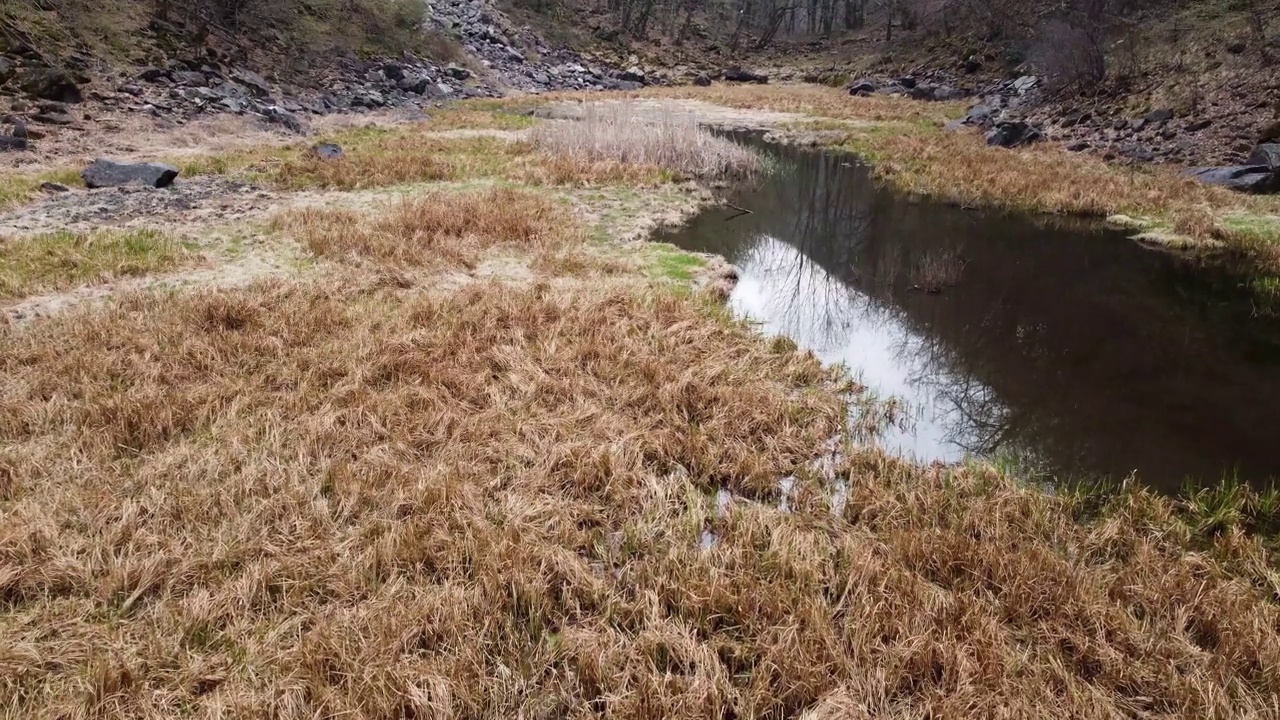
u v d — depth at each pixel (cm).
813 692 324
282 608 363
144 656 329
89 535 402
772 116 2655
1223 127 1520
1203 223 1133
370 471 468
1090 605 370
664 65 4384
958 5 3541
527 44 3978
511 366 621
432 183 1352
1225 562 423
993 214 1355
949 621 359
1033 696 324
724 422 555
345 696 312
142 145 1457
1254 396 677
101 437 484
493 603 367
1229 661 342
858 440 570
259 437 504
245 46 2320
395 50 3030
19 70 1512
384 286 812
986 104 2469
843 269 1055
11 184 1086
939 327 847
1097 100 1981
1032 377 718
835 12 6044
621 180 1456
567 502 455
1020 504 473
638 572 398
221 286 782
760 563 409
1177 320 866
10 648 322
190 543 398
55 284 752
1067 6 2684
